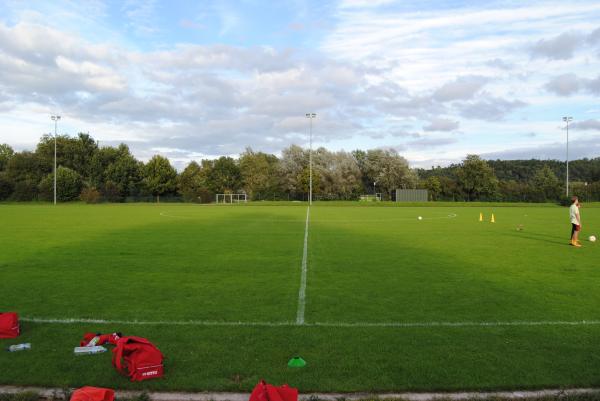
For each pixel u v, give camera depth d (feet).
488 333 20.12
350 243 52.95
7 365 16.30
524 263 39.27
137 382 14.92
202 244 51.44
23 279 31.89
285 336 19.56
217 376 15.34
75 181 223.71
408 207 175.22
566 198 186.39
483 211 142.51
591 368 16.17
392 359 16.90
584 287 29.81
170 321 21.77
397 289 29.01
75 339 19.21
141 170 251.39
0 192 214.28
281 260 40.40
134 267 36.68
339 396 14.11
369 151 290.97
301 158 261.65
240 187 276.62
